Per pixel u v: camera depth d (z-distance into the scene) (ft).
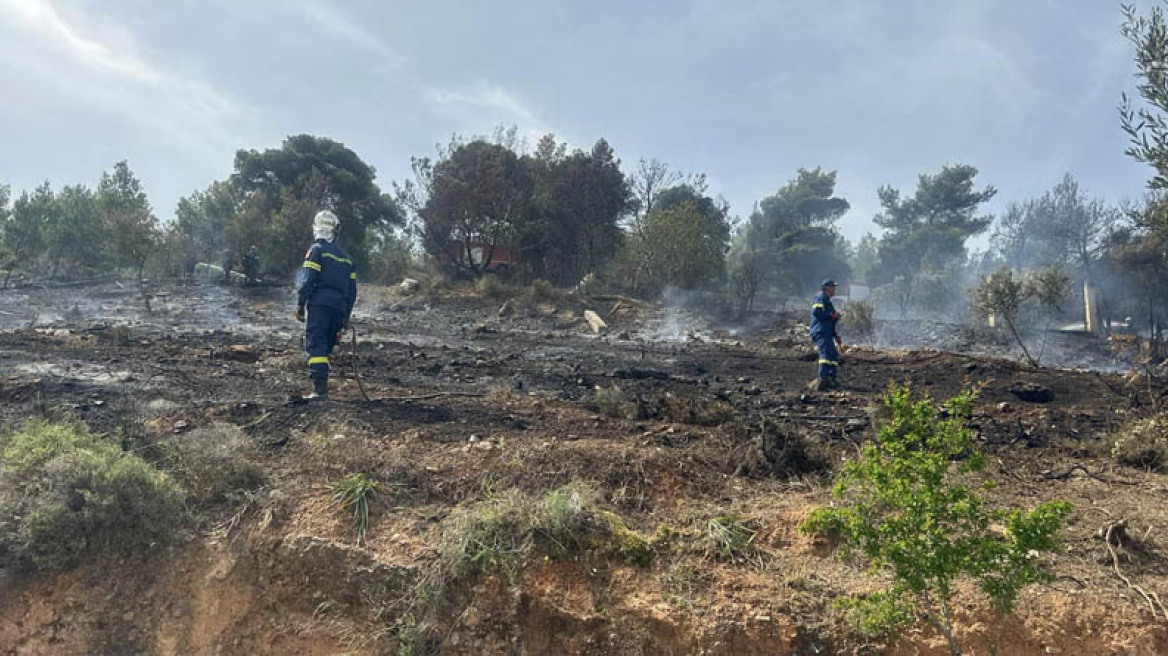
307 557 14.29
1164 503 16.56
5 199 78.89
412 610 13.55
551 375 29.81
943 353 36.73
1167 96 18.86
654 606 13.17
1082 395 28.99
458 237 85.92
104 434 17.39
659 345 45.14
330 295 21.29
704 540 14.67
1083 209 103.76
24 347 28.25
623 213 102.37
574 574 13.84
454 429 19.34
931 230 158.51
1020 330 53.31
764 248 146.72
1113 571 13.71
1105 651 12.16
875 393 28.66
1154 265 65.87
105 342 31.30
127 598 14.23
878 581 13.53
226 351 29.73
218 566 14.51
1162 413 24.45
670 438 19.67
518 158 92.79
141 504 14.61
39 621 13.96
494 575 13.80
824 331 29.78
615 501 15.85
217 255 90.02
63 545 14.20
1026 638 12.37
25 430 16.34
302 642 13.82
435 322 53.88
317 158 100.12
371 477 16.19
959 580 13.37
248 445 17.51
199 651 14.07
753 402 26.40
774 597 13.25
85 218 80.38
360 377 26.25
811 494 16.71
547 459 17.07
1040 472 18.76
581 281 78.69
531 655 13.14
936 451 11.91
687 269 72.74
